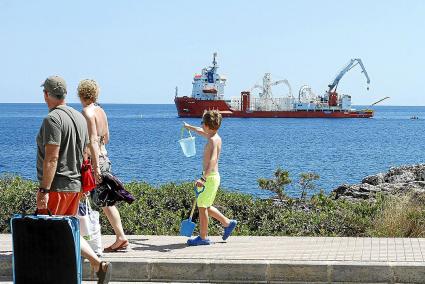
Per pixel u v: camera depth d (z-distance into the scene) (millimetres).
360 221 17938
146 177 52031
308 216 18500
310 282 12180
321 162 71062
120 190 13242
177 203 19469
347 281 12102
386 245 14016
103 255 12922
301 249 13555
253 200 20391
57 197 10906
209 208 14469
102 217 17109
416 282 11969
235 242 14492
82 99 12953
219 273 12336
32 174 51844
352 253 13109
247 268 12289
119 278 12484
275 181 23984
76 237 10062
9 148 90125
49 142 10703
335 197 26859
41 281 10047
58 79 11055
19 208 17906
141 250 13516
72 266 9992
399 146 105062
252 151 90500
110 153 82750
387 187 28359
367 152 89562
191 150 14438
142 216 17703
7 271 12609
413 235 17062
